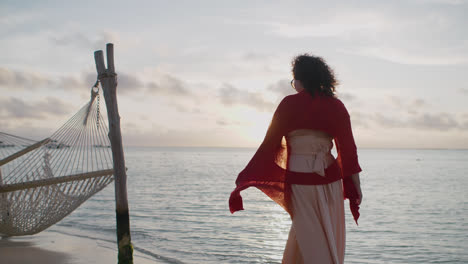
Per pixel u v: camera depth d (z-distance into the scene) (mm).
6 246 6535
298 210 2557
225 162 71625
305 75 2615
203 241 8219
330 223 2525
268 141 2637
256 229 9828
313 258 2482
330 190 2582
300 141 2580
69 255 5941
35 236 7469
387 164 67625
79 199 6191
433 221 12797
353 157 2627
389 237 9883
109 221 10633
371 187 26000
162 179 30234
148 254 6699
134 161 73688
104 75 4641
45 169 6133
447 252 8406
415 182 30125
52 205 6227
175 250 7285
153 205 15188
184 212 13133
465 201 18516
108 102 4656
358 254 8117
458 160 93375
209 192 20531
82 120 5820
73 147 6012
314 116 2559
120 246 4652
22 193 6121
